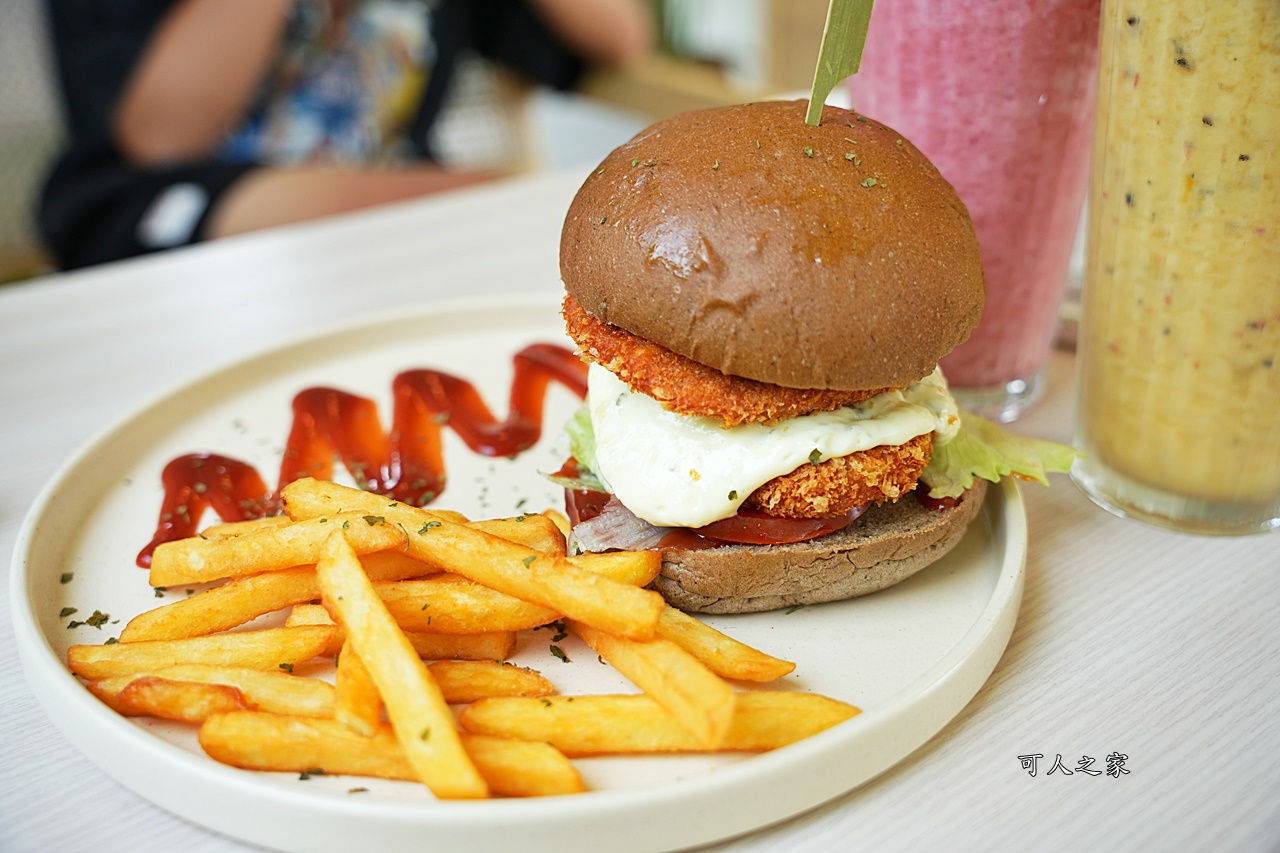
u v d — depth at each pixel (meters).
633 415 0.33
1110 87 0.33
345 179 0.73
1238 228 0.31
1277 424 0.33
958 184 0.39
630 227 0.30
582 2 0.86
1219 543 0.36
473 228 0.61
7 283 0.92
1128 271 0.34
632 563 0.31
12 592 0.32
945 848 0.26
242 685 0.28
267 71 0.77
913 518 0.33
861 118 0.33
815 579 0.32
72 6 0.73
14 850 0.27
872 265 0.29
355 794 0.27
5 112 0.84
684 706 0.27
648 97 0.86
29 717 0.31
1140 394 0.35
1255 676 0.30
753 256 0.29
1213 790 0.27
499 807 0.25
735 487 0.31
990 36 0.36
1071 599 0.34
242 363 0.45
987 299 0.40
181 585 0.34
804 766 0.26
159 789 0.27
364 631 0.28
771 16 1.21
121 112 0.74
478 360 0.47
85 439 0.43
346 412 0.44
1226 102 0.30
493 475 0.40
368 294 0.54
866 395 0.31
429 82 0.83
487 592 0.30
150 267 0.58
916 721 0.28
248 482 0.40
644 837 0.26
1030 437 0.40
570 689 0.30
